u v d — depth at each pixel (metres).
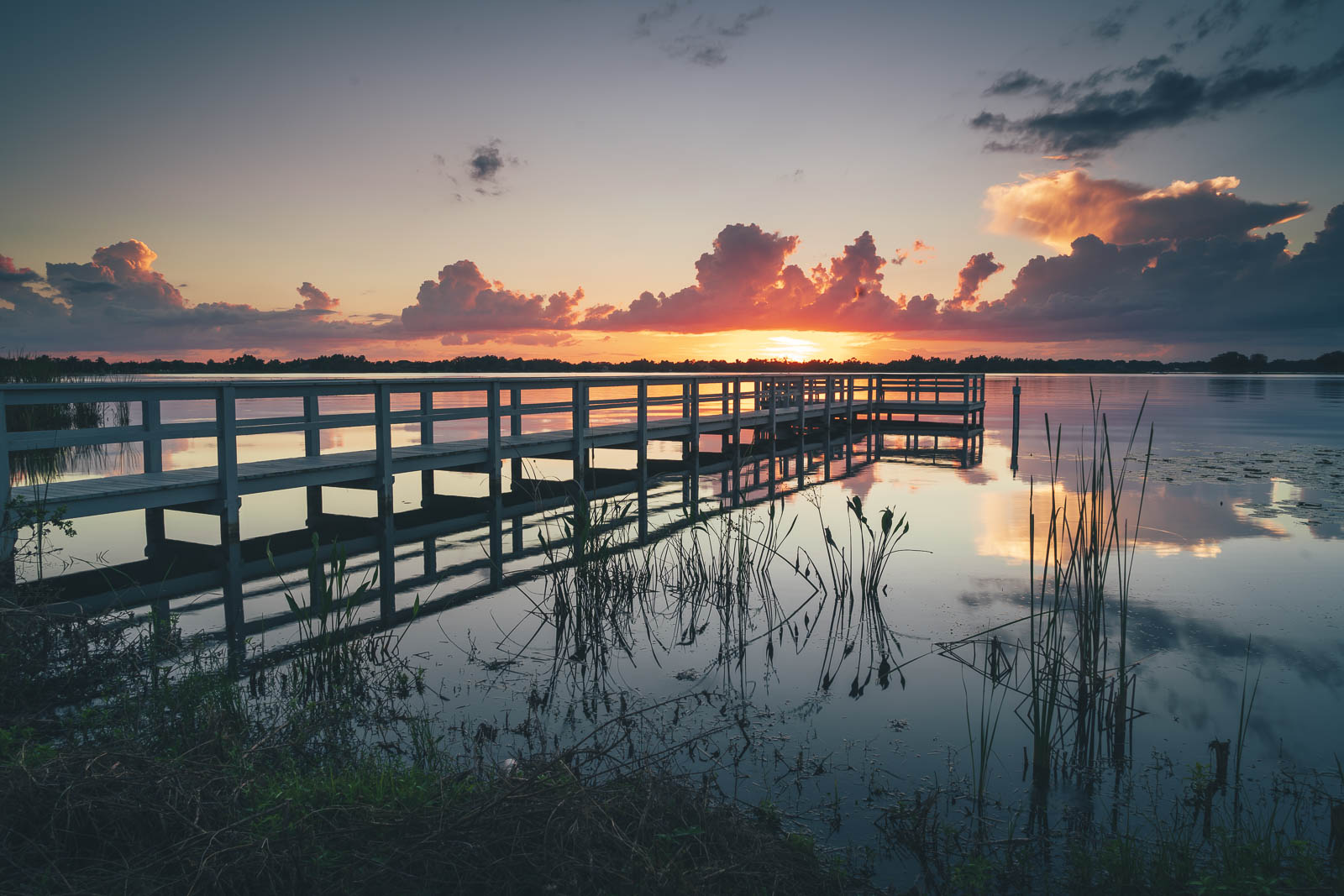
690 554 6.92
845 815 3.03
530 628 5.34
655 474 13.05
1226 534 7.83
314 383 7.74
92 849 2.39
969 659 4.72
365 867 2.29
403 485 11.56
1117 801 3.15
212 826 2.45
